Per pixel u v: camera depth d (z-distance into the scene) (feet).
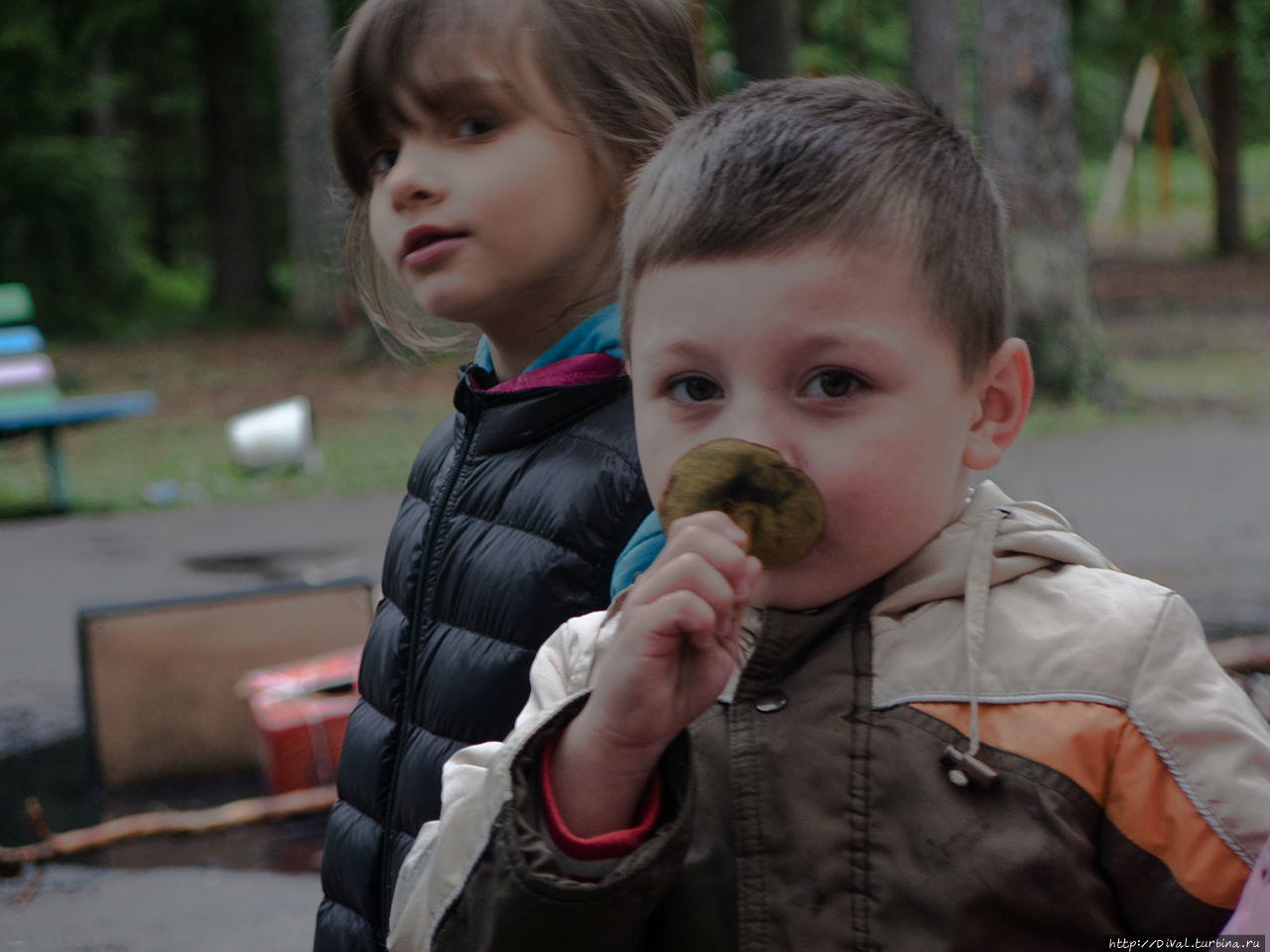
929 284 3.19
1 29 76.74
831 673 3.35
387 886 5.24
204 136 100.32
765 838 3.26
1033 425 35.35
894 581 3.42
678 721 2.99
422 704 5.17
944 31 58.29
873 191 3.15
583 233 5.14
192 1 82.74
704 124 3.43
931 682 3.27
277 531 28.22
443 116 5.01
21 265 80.53
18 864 12.39
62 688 18.42
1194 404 38.29
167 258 117.60
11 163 79.87
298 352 64.39
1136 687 3.18
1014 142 38.58
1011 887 3.04
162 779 15.03
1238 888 3.03
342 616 15.56
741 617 3.01
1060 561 3.45
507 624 4.93
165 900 11.75
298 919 11.29
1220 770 3.09
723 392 3.21
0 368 35.14
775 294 3.11
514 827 3.04
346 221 6.40
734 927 3.25
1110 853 3.13
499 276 5.03
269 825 13.41
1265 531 22.77
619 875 2.94
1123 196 122.11
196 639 15.15
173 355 67.10
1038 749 3.14
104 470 37.14
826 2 112.88
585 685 3.69
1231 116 87.45
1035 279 38.40
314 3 67.05
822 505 3.02
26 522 31.12
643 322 3.32
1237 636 16.74
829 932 3.15
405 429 40.88
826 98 3.43
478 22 4.96
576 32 5.05
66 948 10.91
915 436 3.18
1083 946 3.07
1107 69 92.58
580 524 4.90
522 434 5.19
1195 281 75.61
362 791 5.44
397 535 5.73
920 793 3.16
